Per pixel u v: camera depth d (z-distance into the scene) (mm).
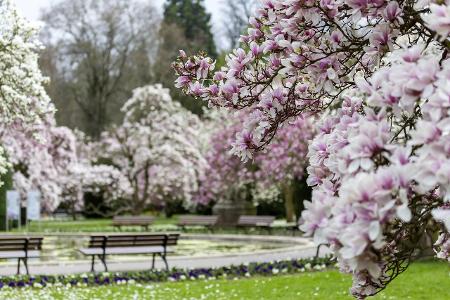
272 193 28422
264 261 12906
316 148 3502
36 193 24281
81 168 32062
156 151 28938
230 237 20828
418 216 3002
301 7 3453
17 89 10617
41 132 26078
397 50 2953
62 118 39500
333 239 2457
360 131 2561
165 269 11641
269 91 4121
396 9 3078
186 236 21688
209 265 12688
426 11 3322
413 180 2611
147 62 39062
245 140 4086
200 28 54062
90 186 33875
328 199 2504
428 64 2482
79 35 37781
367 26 3430
